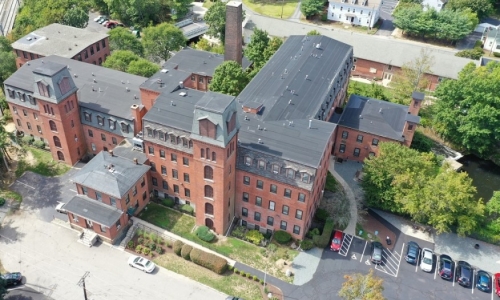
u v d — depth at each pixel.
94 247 75.62
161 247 75.81
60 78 82.06
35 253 74.12
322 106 86.12
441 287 71.75
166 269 72.62
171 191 83.12
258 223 79.06
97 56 117.62
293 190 71.19
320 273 72.69
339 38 134.12
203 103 66.19
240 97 85.44
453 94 99.56
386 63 127.00
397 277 72.81
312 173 68.38
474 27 157.25
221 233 77.94
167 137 76.12
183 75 90.25
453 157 102.94
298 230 75.75
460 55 137.25
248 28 143.00
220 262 71.81
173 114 77.75
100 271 71.81
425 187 77.56
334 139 95.75
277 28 141.62
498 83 95.00
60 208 81.25
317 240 76.12
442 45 152.88
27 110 92.44
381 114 94.31
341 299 68.75
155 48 126.69
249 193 76.00
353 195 87.56
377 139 91.88
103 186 75.00
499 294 70.19
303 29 140.25
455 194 75.56
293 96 85.88
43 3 140.50
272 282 70.94
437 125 105.00
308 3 166.12
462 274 72.44
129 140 86.38
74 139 89.94
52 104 83.12
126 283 70.19
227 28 107.38
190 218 81.44
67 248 75.25
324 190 87.88
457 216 77.38
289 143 73.06
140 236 77.06
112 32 128.12
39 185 87.12
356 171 93.94
